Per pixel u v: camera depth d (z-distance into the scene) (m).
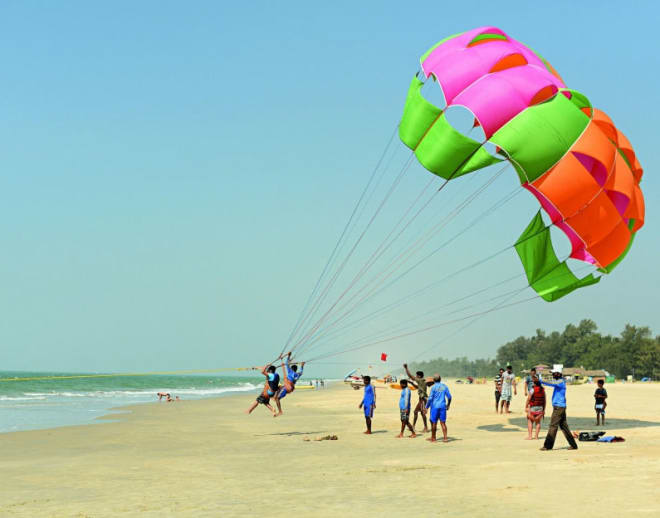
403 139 19.98
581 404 37.78
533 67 19.48
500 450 15.57
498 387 28.67
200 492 10.90
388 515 8.63
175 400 51.09
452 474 11.93
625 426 22.28
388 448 16.89
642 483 10.30
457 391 64.50
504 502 9.24
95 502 10.25
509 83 18.70
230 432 23.16
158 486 11.70
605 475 11.19
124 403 46.19
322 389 85.62
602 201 19.05
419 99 19.30
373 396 21.02
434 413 17.92
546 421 24.66
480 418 26.12
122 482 12.27
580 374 142.88
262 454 16.33
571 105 18.80
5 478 12.95
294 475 12.55
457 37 20.52
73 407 40.09
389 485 11.00
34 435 21.94
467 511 8.72
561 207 18.77
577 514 8.30
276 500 9.95
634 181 20.30
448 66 19.50
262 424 26.38
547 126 18.27
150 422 27.95
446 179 19.03
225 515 8.95
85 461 15.55
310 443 18.67
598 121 20.14
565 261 20.94
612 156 18.77
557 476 11.25
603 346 195.38
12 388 84.12
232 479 12.27
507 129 18.31
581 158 18.70
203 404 44.62
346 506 9.32
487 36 20.02
